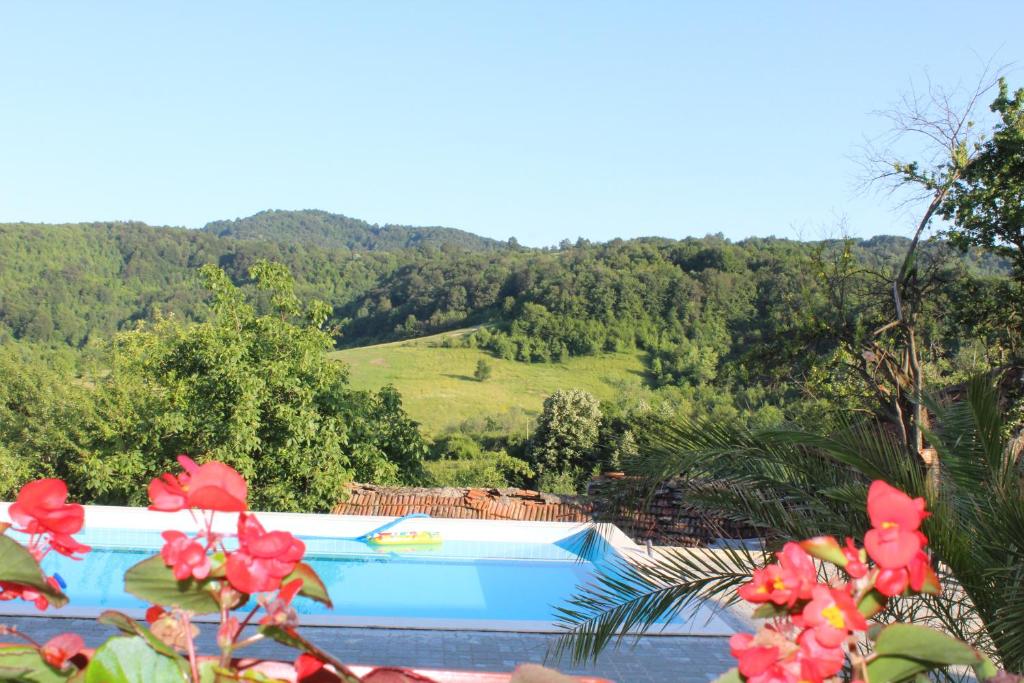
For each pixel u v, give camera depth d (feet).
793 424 13.38
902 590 3.31
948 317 47.42
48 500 3.58
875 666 3.48
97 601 29.04
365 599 31.58
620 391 195.21
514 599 31.76
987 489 12.35
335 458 53.01
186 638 3.36
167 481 3.34
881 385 43.98
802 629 3.40
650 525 31.14
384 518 37.14
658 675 19.16
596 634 12.54
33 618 21.22
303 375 57.36
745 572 12.42
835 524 12.52
